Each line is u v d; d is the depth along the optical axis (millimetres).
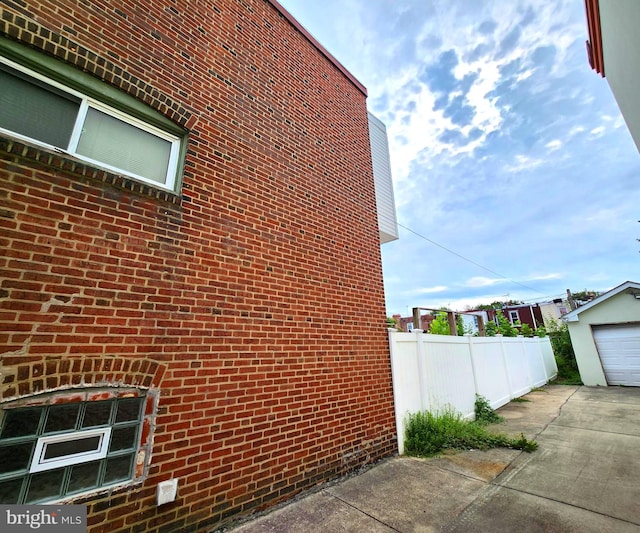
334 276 4652
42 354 2127
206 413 2824
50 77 2650
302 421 3609
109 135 2902
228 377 3055
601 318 12875
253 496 2979
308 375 3832
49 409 2139
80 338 2295
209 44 3832
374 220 5879
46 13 2641
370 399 4629
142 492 2350
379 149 7109
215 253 3260
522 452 4848
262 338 3449
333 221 4918
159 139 3248
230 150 3703
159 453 2486
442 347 6895
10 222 2158
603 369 12703
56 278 2271
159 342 2678
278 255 3906
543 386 12961
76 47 2732
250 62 4281
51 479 2064
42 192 2330
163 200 2980
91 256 2463
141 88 3084
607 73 4855
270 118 4332
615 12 3324
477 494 3426
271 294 3686
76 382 2230
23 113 2465
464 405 7047
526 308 27188
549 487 3578
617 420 6734
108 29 2988
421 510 3080
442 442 5078
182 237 3039
